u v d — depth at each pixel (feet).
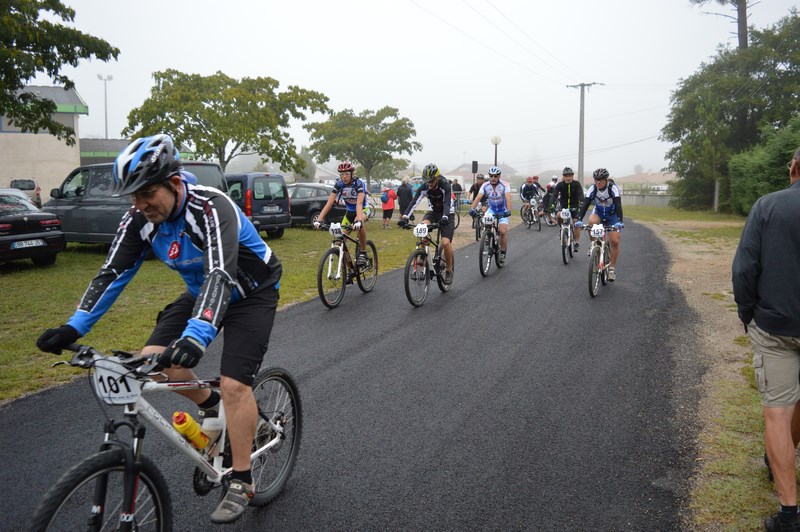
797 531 9.09
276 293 9.63
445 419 13.98
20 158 110.32
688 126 107.14
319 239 51.19
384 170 188.75
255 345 9.10
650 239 52.13
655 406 14.57
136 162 7.72
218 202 8.50
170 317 9.51
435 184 26.81
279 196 50.11
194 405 14.78
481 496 10.70
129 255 8.95
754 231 9.46
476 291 28.89
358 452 12.37
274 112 73.15
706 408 14.32
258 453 10.04
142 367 7.66
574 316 23.62
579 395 15.38
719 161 97.91
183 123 67.21
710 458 11.85
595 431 13.28
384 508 10.34
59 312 24.52
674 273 33.58
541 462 11.91
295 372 17.12
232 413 8.95
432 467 11.75
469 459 12.06
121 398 7.49
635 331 21.33
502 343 20.02
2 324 22.59
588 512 10.18
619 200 28.48
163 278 32.01
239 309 9.26
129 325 22.26
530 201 64.23
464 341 20.27
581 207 29.01
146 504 7.99
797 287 9.08
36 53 39.75
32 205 34.86
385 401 15.06
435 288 29.71
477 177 62.80
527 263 38.01
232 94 67.97
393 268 36.42
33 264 36.32
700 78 106.11
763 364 9.50
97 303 8.51
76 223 39.34
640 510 10.21
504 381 16.44
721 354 18.48
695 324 22.15
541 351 19.10
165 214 8.28
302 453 12.32
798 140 65.21
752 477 11.07
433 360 18.25
